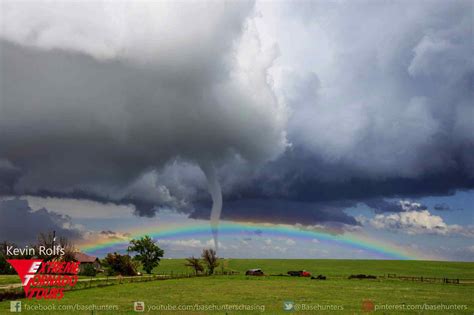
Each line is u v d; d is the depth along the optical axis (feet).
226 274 395.96
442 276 488.85
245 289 233.76
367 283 300.40
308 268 633.20
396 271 588.09
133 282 271.69
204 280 310.65
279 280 322.75
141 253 433.07
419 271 591.78
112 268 361.92
